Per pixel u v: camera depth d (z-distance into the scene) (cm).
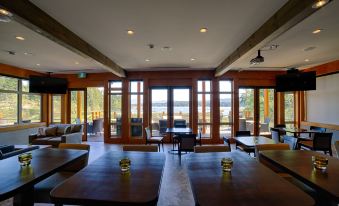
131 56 529
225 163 199
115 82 767
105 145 706
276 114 762
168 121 748
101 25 330
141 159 240
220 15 296
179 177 389
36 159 243
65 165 228
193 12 287
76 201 141
